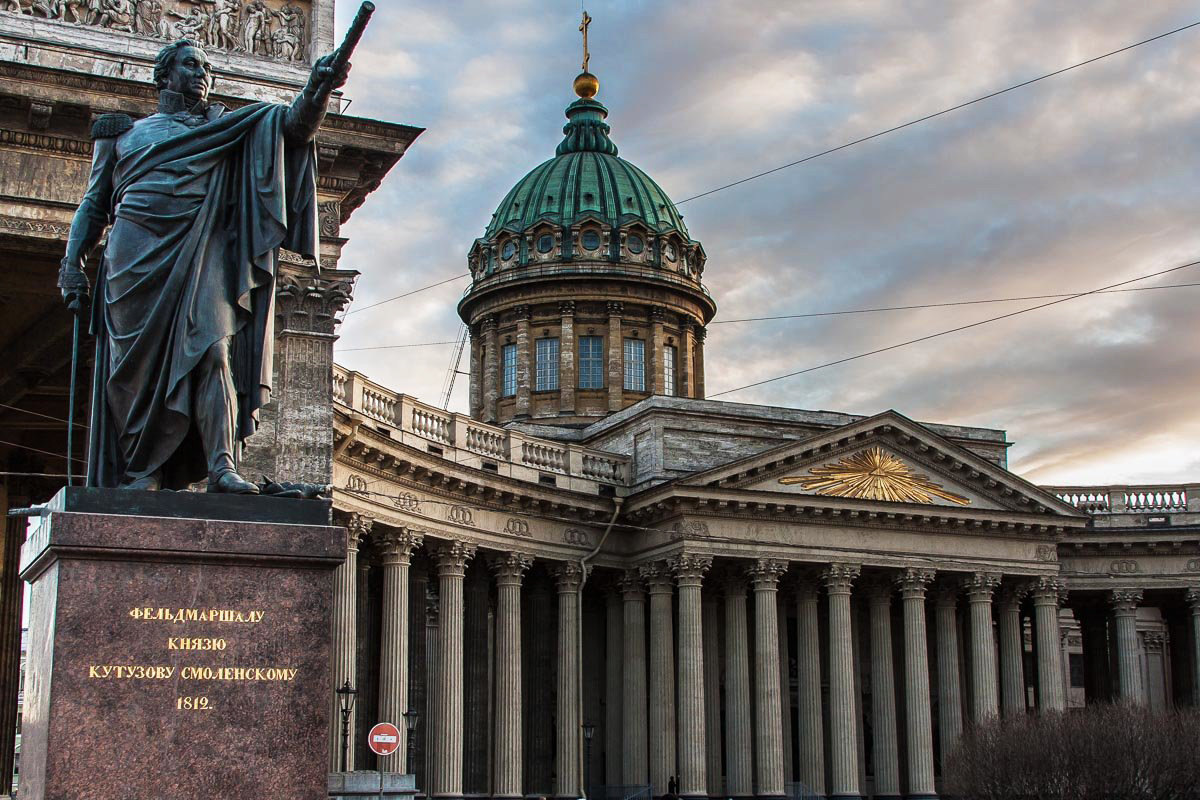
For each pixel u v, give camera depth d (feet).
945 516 226.58
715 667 225.97
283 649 32.65
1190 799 176.55
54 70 102.42
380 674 178.91
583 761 206.28
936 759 244.83
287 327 110.22
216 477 34.42
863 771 234.99
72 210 105.60
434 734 186.50
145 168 36.35
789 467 218.59
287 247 37.65
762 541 215.10
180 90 38.19
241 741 31.96
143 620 31.86
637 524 218.38
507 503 200.23
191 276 35.73
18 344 122.21
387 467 177.06
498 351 303.48
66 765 30.73
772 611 213.87
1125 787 177.17
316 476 108.06
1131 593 247.29
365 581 187.01
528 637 219.82
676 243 308.19
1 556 129.18
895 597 246.47
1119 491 255.91
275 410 108.47
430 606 221.66
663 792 206.49
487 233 317.83
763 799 208.74
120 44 108.47
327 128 111.86
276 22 113.50
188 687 31.86
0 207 104.01
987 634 228.63
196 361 35.06
